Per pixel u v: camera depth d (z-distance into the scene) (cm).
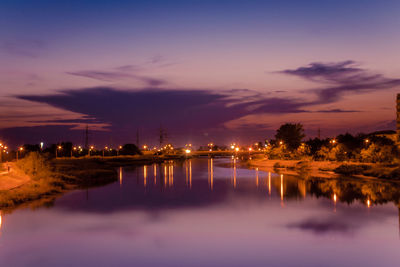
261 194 3762
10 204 3069
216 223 2417
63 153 11612
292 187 4341
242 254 1769
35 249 1841
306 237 2059
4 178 4194
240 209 2911
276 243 1947
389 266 1602
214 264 1633
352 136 8269
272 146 11081
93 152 13100
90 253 1784
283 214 2700
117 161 11581
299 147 9350
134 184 4872
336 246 1891
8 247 1878
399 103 6619
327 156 7975
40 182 4250
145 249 1848
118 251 1816
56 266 1605
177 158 16988
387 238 2028
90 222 2455
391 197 3475
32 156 5753
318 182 4878
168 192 3994
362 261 1666
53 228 2277
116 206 3075
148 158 13538
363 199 3366
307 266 1608
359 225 2333
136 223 2422
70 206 3072
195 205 3120
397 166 5675
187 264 1634
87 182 5162
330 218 2547
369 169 5869
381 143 6750
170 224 2394
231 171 7431
